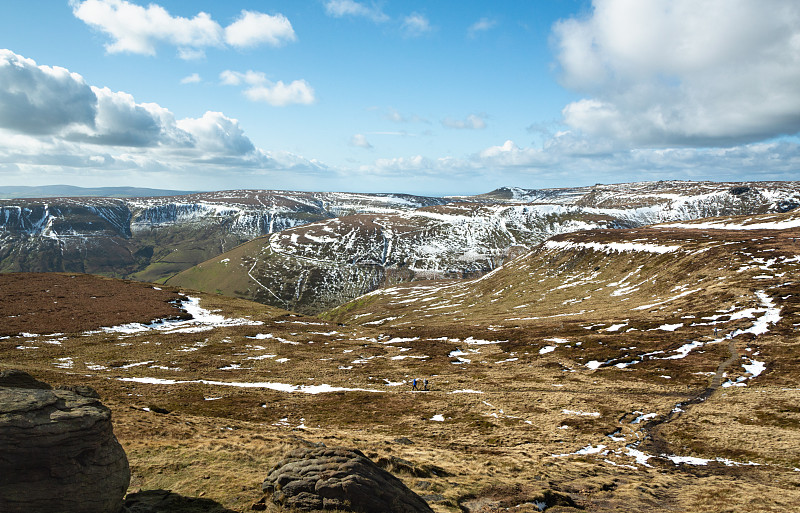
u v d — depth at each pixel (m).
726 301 86.38
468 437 43.06
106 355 76.56
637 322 87.56
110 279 139.88
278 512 18.55
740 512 24.02
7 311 96.25
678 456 37.66
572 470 32.28
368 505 18.59
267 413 50.19
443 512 21.52
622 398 53.53
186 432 32.16
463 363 77.62
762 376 55.12
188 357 79.25
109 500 16.11
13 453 14.41
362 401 56.34
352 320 179.12
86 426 15.91
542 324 102.69
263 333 101.44
